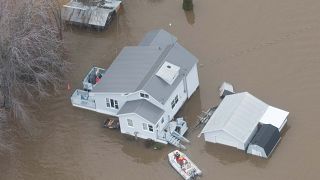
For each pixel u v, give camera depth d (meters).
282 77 132.00
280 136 120.56
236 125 118.50
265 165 116.31
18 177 121.25
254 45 140.75
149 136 123.25
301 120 122.88
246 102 122.25
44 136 128.00
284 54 137.00
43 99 134.75
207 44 143.25
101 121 129.12
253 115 120.81
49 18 134.25
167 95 121.62
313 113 123.62
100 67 141.25
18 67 125.75
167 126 124.12
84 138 126.75
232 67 136.25
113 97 125.31
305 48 137.50
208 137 121.12
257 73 134.00
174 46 128.62
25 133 128.88
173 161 117.94
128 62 128.12
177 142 121.81
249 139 118.44
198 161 118.81
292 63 134.50
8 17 121.88
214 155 119.44
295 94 128.00
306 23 143.62
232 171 116.25
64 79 138.75
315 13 145.62
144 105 121.50
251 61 137.00
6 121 130.12
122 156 122.19
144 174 118.25
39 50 128.12
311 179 112.62
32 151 125.50
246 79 133.00
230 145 120.00
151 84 121.44
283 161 116.44
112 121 127.81
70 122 130.25
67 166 121.94
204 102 130.00
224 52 140.38
